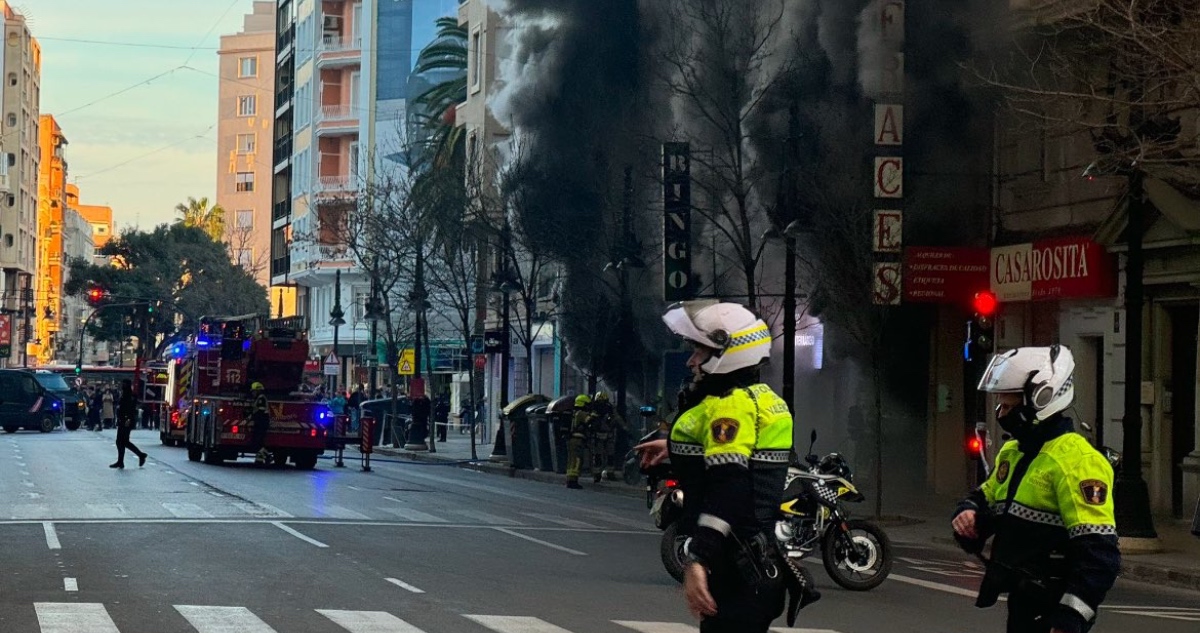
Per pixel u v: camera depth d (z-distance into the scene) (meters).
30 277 144.62
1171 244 23.41
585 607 12.62
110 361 142.25
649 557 17.25
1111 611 14.15
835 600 13.96
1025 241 27.62
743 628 5.52
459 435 63.91
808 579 5.62
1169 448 24.52
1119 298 25.06
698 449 5.61
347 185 79.31
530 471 37.62
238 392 37.34
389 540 18.27
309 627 11.10
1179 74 18.44
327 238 79.25
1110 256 24.94
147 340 102.56
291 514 21.70
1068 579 5.97
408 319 66.00
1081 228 25.94
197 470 33.62
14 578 13.86
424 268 58.78
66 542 17.22
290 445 36.31
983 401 28.08
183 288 105.88
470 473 38.41
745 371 5.66
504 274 42.50
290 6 92.69
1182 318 24.48
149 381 69.88
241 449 36.03
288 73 93.38
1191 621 13.43
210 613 11.73
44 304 166.25
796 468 14.82
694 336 5.64
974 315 22.75
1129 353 19.25
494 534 19.61
